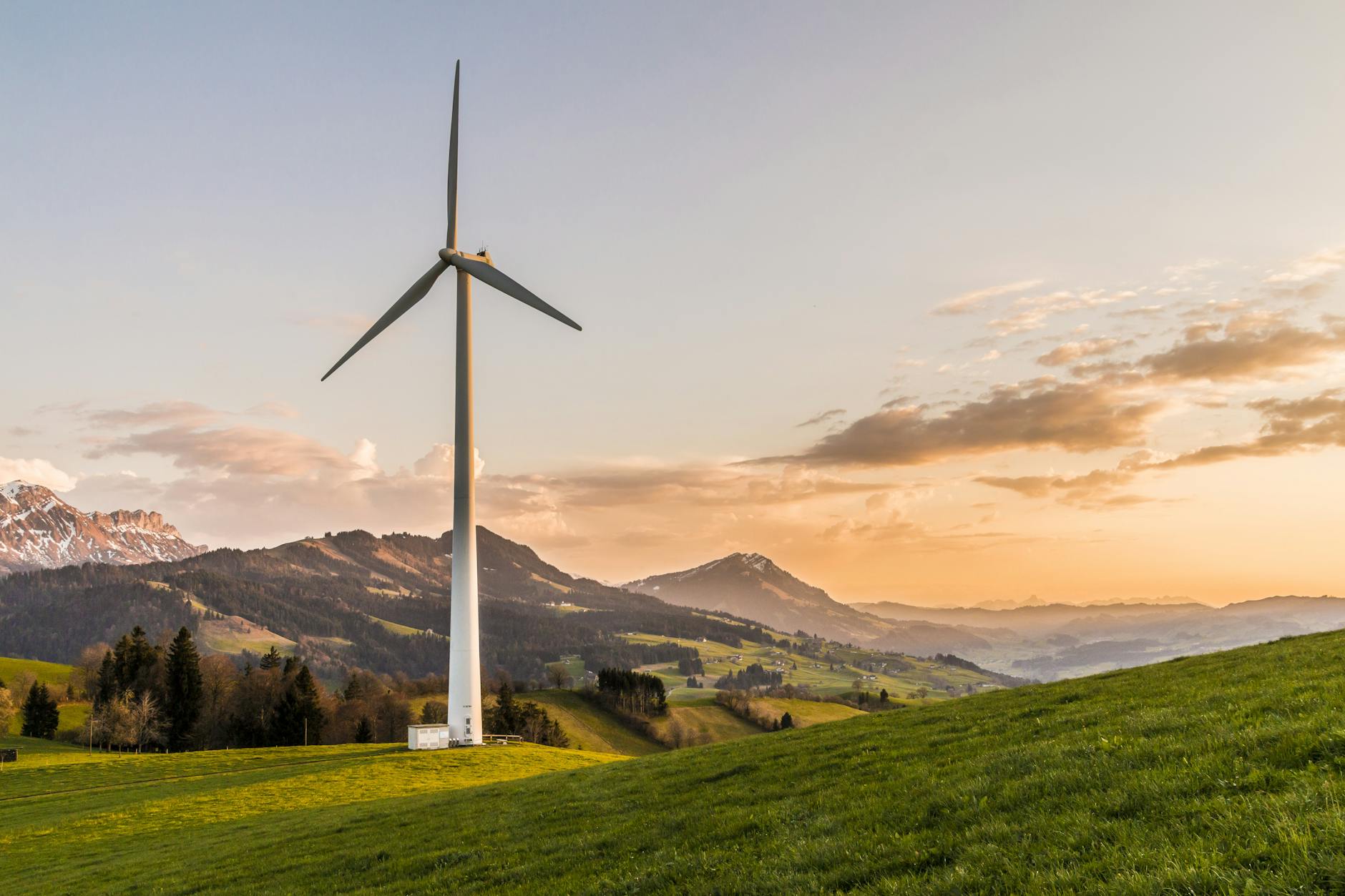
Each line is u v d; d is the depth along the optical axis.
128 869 33.12
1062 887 10.45
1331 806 10.73
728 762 29.64
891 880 12.32
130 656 149.38
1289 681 20.06
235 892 25.06
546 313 79.25
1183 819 11.68
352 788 53.72
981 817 14.20
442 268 82.50
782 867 14.34
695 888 14.55
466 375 83.75
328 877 24.67
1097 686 29.14
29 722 143.12
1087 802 13.38
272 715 140.12
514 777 57.81
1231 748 14.23
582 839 21.66
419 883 20.97
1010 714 25.53
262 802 49.81
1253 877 9.34
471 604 80.94
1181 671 28.81
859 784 19.88
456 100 85.00
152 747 138.00
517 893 17.77
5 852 41.56
